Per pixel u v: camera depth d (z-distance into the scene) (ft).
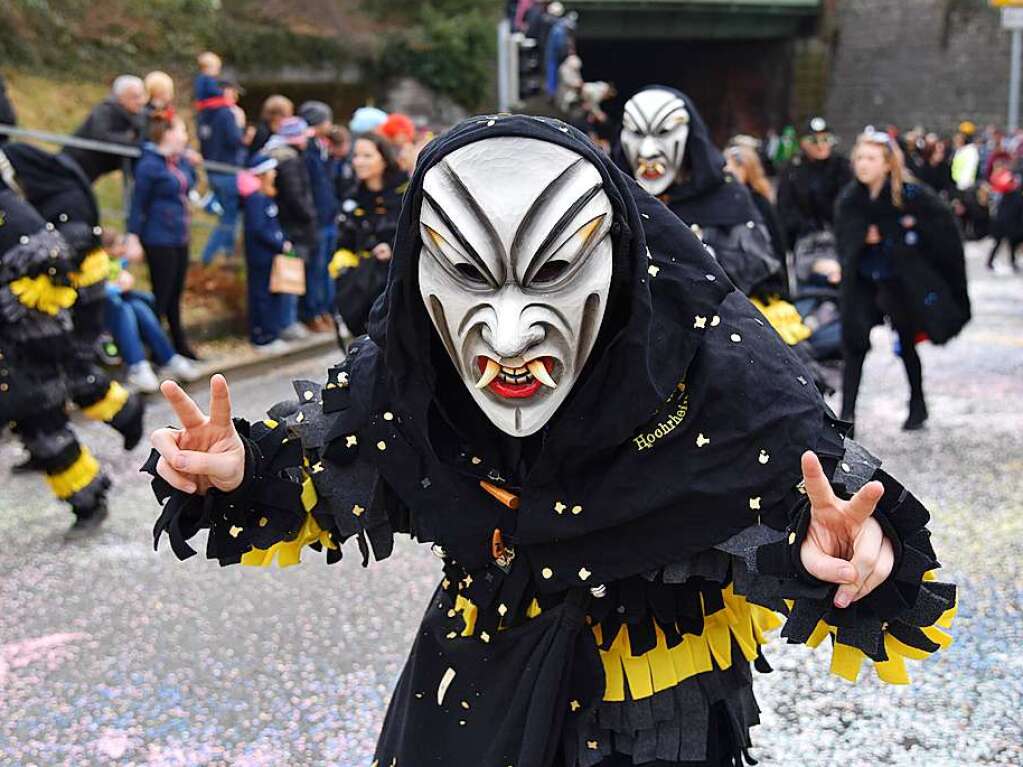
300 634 13.50
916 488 18.67
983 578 14.80
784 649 12.91
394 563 15.84
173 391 5.99
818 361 28.30
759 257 15.55
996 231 50.08
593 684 6.00
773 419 5.69
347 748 10.99
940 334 20.86
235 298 32.91
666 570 5.80
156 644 13.25
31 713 11.69
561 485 5.77
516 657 6.09
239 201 33.22
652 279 5.71
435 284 5.47
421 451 6.08
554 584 5.91
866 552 5.16
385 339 5.87
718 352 5.77
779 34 120.67
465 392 6.05
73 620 13.93
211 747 11.04
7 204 15.26
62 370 16.05
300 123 30.71
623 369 5.48
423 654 6.57
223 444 6.12
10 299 15.29
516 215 5.19
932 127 115.65
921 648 5.45
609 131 50.67
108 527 17.19
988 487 18.63
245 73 64.08
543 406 5.52
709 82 131.95
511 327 5.24
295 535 6.45
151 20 56.08
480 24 73.00
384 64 69.72
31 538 16.76
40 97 45.93
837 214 21.45
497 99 75.51
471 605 6.35
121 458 20.89
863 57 120.06
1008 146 68.80
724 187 15.84
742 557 5.64
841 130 122.62
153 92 27.68
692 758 6.11
